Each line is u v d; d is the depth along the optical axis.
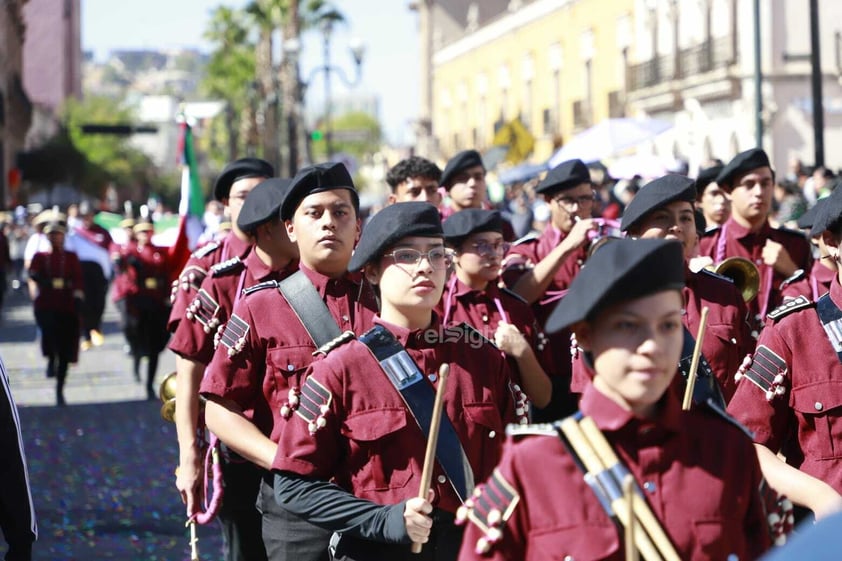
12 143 83.88
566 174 11.73
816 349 6.80
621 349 4.61
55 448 16.48
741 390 6.97
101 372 24.77
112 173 102.75
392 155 101.06
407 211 6.54
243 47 78.75
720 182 11.57
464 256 9.95
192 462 8.57
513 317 10.08
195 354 8.80
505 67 81.12
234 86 81.06
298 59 59.53
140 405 20.27
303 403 6.41
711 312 8.70
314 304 7.62
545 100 72.81
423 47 108.25
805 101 44.31
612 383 4.66
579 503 4.68
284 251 8.89
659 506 4.69
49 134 106.56
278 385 7.59
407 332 6.52
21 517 7.29
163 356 27.78
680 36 51.91
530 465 4.75
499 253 9.99
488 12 106.25
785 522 4.98
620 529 4.63
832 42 44.09
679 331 4.66
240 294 8.80
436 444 6.31
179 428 8.70
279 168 68.00
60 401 20.48
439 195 13.02
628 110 58.00
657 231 8.71
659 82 53.47
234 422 7.59
